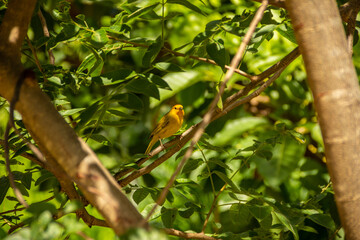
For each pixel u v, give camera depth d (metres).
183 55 7.33
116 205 3.26
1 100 7.12
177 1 6.84
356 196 3.60
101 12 12.98
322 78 3.63
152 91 6.60
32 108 3.60
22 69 3.97
